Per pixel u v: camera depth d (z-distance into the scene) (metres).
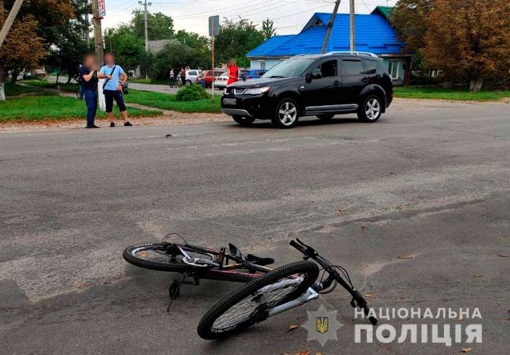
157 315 3.65
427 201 6.54
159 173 7.65
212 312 3.09
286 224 5.58
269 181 7.34
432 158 9.12
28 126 13.77
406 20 42.91
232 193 6.70
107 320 3.56
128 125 13.88
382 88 14.41
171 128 12.97
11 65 25.16
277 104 12.64
